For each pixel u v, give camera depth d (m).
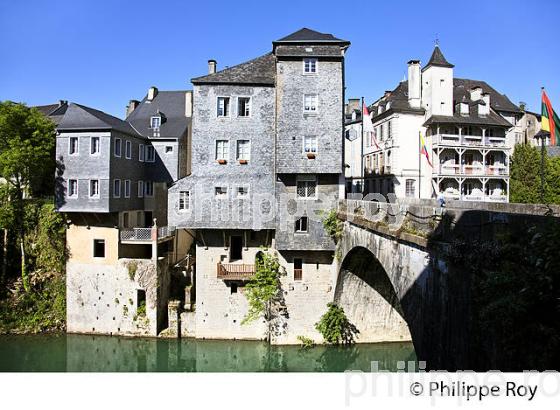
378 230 17.48
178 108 40.75
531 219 8.12
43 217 33.00
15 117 32.09
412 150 41.25
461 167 40.25
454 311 10.88
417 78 42.28
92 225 32.00
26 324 31.27
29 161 31.53
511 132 49.44
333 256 28.23
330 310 28.44
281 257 28.58
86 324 31.22
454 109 42.31
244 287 29.33
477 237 9.95
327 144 27.58
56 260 32.75
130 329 30.45
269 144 28.61
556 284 6.75
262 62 30.47
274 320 28.52
